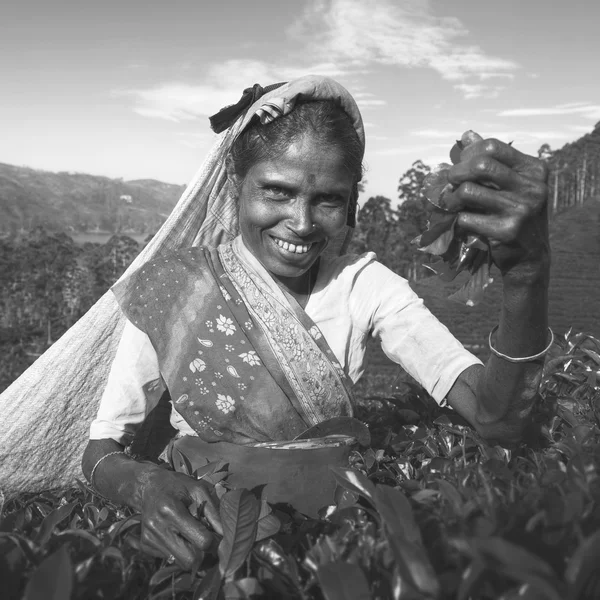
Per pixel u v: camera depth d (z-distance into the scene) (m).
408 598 0.80
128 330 1.84
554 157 132.38
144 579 1.22
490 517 0.93
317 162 1.63
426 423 2.35
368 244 82.31
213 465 1.65
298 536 1.34
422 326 1.80
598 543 0.74
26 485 2.43
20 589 0.99
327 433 1.71
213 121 2.06
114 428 1.82
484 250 1.27
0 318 75.81
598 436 1.78
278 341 1.72
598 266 83.44
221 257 1.83
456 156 1.25
